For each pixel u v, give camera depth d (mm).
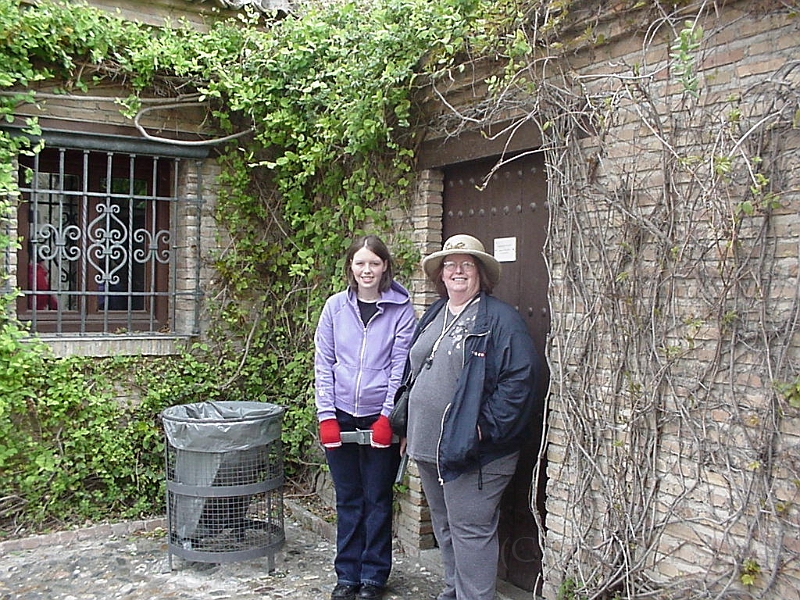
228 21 6148
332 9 5566
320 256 5820
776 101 2871
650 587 3322
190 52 5812
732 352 3018
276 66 5746
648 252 3352
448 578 3988
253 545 4711
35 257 5543
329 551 5129
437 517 3973
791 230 2850
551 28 3646
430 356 3795
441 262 3912
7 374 5137
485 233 4539
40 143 5277
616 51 3523
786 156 2863
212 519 4645
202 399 6035
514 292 4320
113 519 5562
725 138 3016
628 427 3408
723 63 3080
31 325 5613
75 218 5867
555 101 3717
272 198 6336
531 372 3539
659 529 3309
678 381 3232
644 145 3354
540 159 4125
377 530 4305
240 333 6285
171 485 4652
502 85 3955
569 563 3709
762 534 2938
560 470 3795
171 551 4711
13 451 5223
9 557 4953
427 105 4777
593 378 3588
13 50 5098
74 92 5547
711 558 3102
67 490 5508
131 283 5883
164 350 5926
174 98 5871
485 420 3539
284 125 5777
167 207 6238
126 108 5727
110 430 5621
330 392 4312
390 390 4184
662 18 3229
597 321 3568
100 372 5652
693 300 3174
